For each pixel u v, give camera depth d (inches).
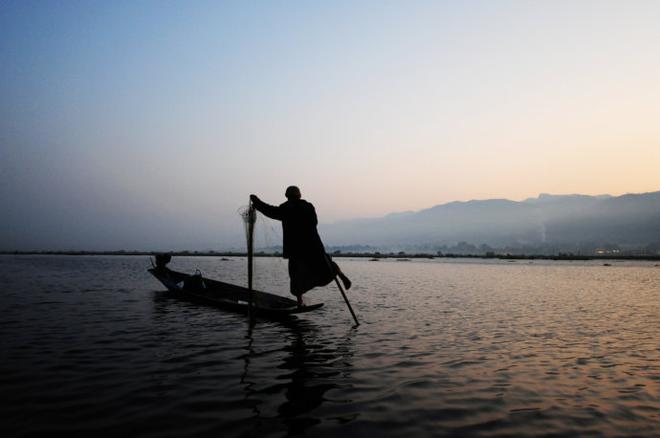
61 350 232.4
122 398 158.6
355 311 411.2
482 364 215.0
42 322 320.8
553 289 746.8
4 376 183.2
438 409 151.3
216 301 403.5
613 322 362.0
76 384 174.1
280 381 181.6
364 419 141.5
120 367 200.8
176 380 181.3
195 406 151.5
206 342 260.1
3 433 126.8
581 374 199.0
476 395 166.7
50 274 947.3
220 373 193.0
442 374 195.5
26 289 574.9
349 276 1153.4
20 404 150.9
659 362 223.1
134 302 452.4
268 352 235.3
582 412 150.1
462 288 737.6
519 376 194.2
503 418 143.9
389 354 233.6
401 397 163.2
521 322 356.5
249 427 133.8
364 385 177.5
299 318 362.3
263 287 689.0
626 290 737.0
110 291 564.1
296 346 251.3
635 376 196.4
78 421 136.9
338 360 219.0
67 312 373.7
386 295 577.9
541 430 134.5
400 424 137.7
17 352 226.2
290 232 339.9
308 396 163.3
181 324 323.9
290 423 137.3
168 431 130.3
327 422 138.6
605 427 137.3
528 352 243.4
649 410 152.7
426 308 441.7
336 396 163.5
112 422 136.6
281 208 341.1
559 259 7706.7
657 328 331.9
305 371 197.5
